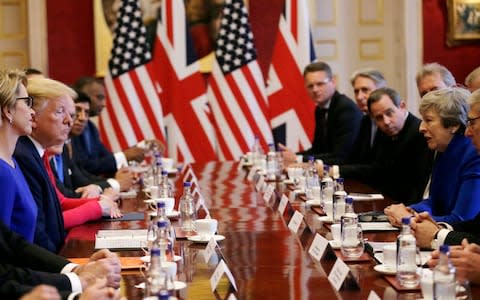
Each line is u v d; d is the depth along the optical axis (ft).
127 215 14.10
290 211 13.12
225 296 8.21
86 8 29.58
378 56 30.58
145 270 9.45
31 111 10.97
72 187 18.71
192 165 22.97
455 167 12.98
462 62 29.68
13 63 29.81
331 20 30.53
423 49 29.66
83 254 10.74
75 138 21.80
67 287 9.11
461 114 12.90
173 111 27.76
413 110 29.60
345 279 8.32
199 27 29.68
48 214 12.50
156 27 29.81
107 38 29.32
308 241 11.02
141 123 27.17
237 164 23.03
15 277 9.13
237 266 9.59
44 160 14.20
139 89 27.17
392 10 30.50
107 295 7.91
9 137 10.94
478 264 8.43
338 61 30.58
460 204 12.38
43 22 29.40
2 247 9.93
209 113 27.99
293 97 27.30
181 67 27.76
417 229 10.58
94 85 23.09
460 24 29.45
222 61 27.61
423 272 7.98
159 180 16.71
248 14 29.71
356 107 21.99
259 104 27.37
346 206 10.89
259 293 8.30
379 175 18.51
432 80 17.25
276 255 10.17
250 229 12.13
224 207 14.49
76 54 29.60
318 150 23.34
